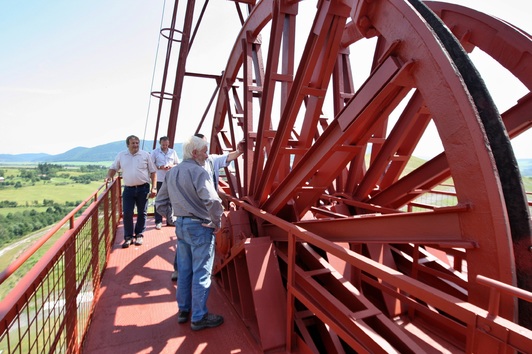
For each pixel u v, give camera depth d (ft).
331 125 7.93
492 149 4.94
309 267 11.38
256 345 9.53
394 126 12.12
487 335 3.81
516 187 4.77
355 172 15.33
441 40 5.62
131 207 19.89
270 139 12.87
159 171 23.73
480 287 4.78
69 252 8.31
